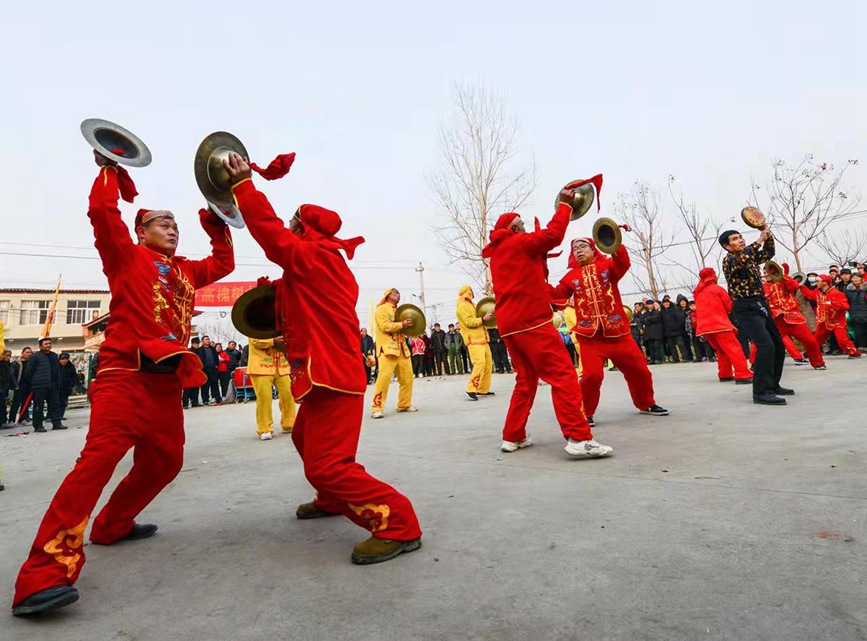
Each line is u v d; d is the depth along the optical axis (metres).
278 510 3.10
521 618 1.64
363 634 1.62
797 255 20.38
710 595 1.69
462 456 4.16
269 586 2.03
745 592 1.69
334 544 2.47
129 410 2.34
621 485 2.97
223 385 14.88
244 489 3.66
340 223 2.72
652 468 3.28
